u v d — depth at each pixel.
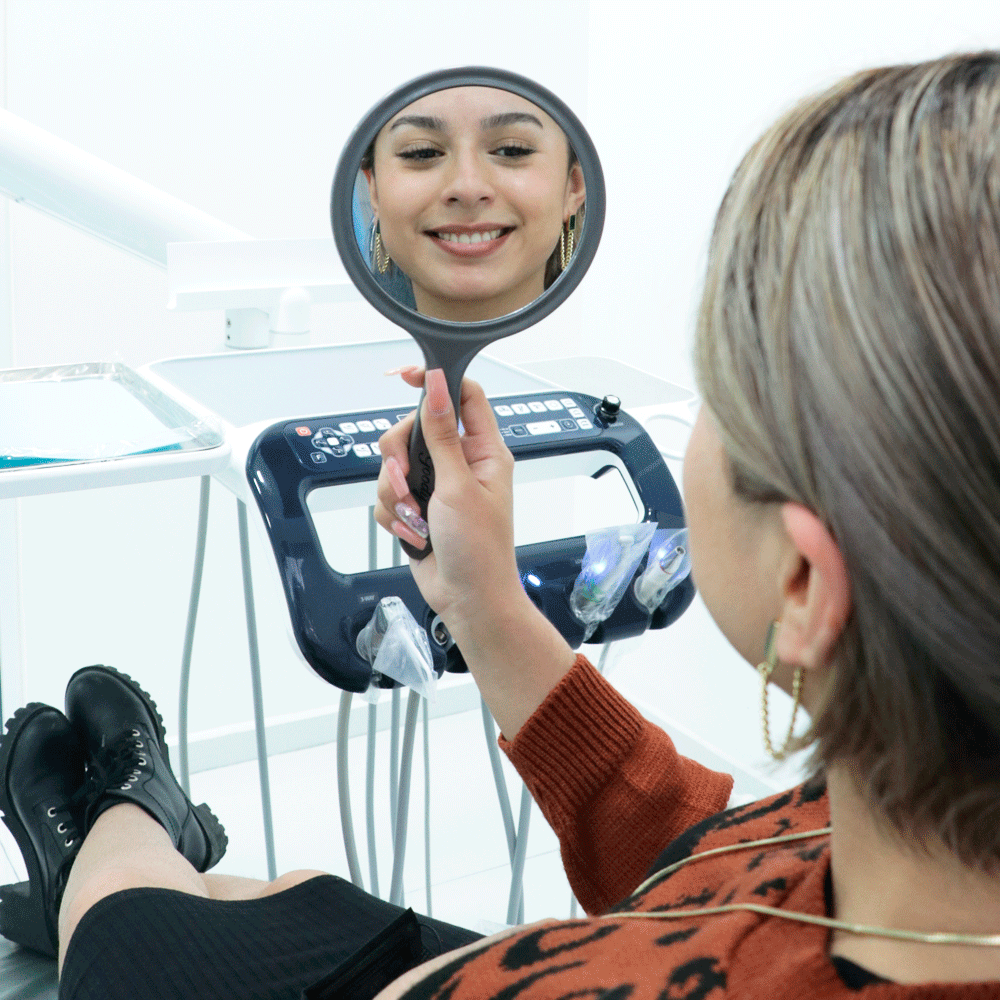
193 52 2.05
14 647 1.99
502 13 2.26
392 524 0.91
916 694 0.40
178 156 2.10
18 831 1.50
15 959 1.52
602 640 1.12
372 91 2.22
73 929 1.11
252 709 2.43
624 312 2.34
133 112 2.04
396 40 2.21
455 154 0.79
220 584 2.33
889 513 0.37
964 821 0.41
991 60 0.40
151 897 1.09
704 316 0.44
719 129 2.01
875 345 0.37
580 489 2.55
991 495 0.36
